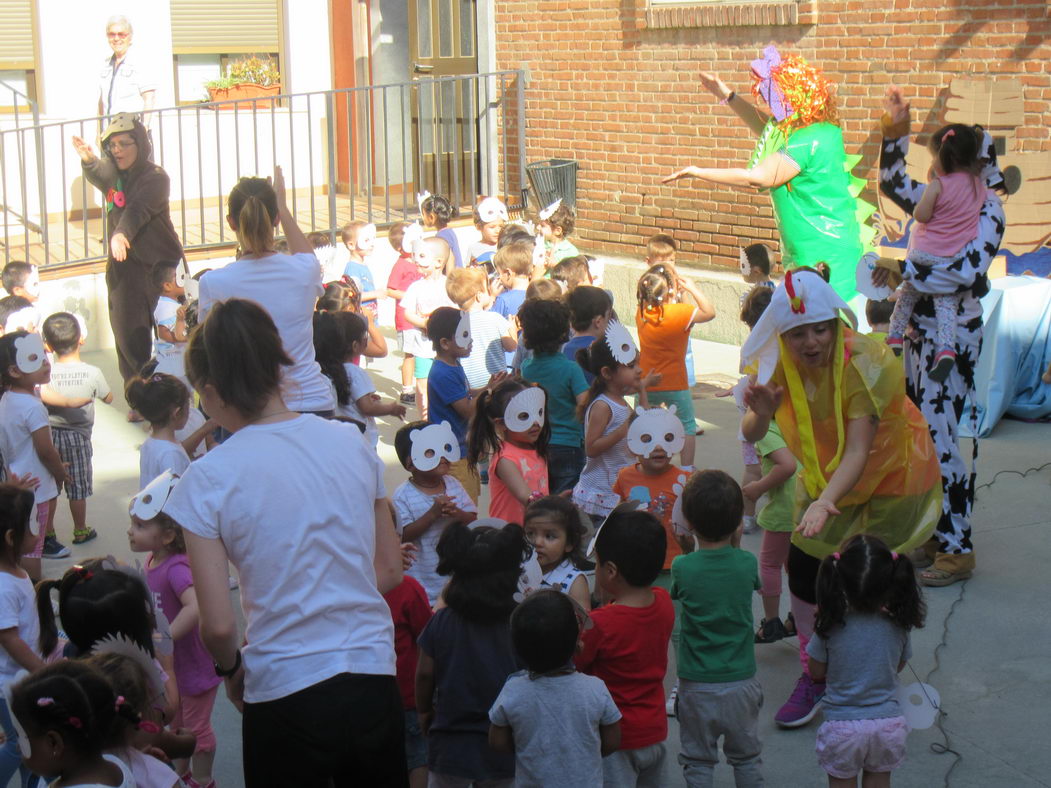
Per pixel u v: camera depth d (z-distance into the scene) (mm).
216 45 13094
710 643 3760
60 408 6238
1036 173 8523
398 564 3035
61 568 6121
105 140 8156
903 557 3566
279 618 2723
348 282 7742
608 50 11375
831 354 3965
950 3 8875
